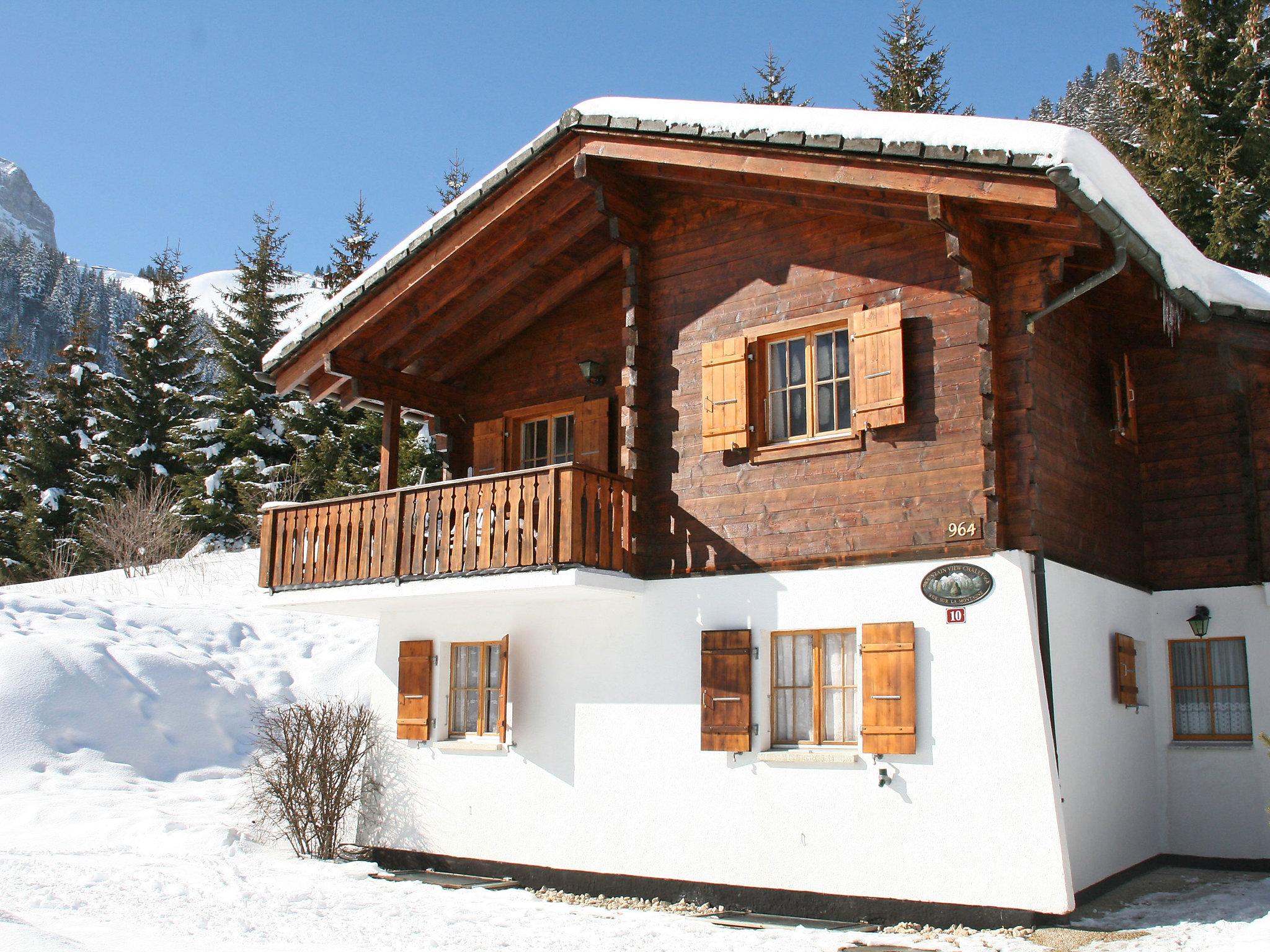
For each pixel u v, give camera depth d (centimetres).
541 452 1250
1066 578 927
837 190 923
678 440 1064
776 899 923
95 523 3291
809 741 948
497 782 1120
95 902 923
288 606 1210
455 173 3628
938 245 935
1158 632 1124
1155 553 1138
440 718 1186
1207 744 1082
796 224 1022
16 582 3738
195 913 894
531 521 1013
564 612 1105
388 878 1103
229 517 3284
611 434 1170
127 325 3953
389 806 1203
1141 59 2236
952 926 835
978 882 832
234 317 3641
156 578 2773
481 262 1148
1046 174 779
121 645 1978
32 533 3784
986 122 824
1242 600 1084
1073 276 926
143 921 854
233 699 1945
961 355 910
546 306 1222
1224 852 1048
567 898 1011
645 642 1044
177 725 1830
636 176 1086
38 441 4053
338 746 1234
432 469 2420
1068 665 905
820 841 909
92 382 4178
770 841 936
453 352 1292
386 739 1227
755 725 960
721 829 964
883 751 882
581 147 1055
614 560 1025
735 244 1059
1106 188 807
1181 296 948
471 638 1175
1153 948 734
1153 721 1100
